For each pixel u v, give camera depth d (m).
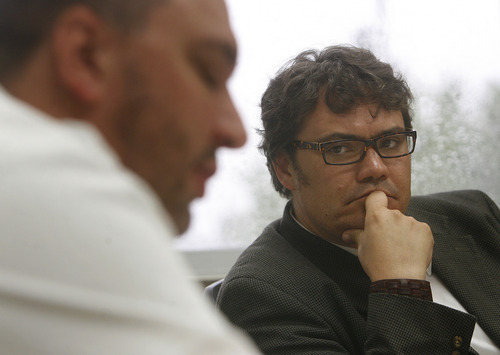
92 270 0.62
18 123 0.70
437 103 4.41
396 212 2.37
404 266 2.24
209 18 0.82
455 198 3.17
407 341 2.08
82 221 0.63
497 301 2.63
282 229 2.72
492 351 2.47
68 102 0.77
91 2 0.75
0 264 0.62
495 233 2.92
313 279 2.43
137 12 0.77
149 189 0.83
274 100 2.60
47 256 0.62
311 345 2.23
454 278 2.67
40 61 0.76
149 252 0.65
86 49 0.76
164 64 0.78
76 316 0.60
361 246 2.37
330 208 2.46
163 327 0.62
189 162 0.84
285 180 2.66
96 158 0.70
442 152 4.39
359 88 2.38
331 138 2.42
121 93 0.78
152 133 0.80
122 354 0.60
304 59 2.62
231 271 2.58
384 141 2.48
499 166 4.38
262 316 2.33
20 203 0.63
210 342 0.64
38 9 0.75
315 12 4.29
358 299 2.48
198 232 4.20
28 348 0.60
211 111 0.85
